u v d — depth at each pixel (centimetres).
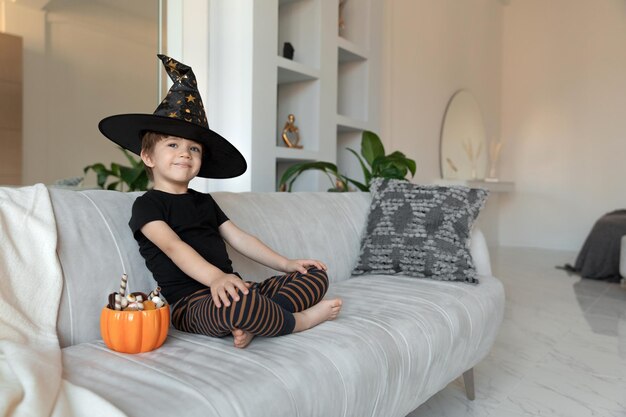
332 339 102
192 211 122
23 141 195
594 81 533
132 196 127
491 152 565
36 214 104
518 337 237
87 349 95
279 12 312
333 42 310
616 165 524
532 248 562
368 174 262
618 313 283
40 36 200
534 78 567
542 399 167
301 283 115
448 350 129
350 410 95
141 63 237
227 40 250
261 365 87
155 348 94
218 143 127
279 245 154
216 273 104
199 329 103
